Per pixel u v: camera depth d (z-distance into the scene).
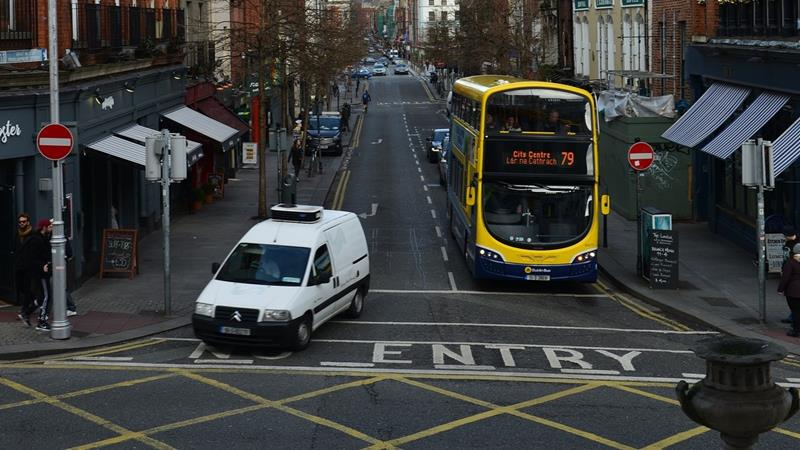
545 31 62.75
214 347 17.30
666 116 33.47
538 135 23.02
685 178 33.66
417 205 39.03
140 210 30.28
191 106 37.28
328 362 16.28
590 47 49.94
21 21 21.25
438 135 55.47
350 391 14.44
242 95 48.59
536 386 14.93
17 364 15.89
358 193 42.59
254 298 16.64
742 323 19.55
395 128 76.62
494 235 23.09
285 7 41.91
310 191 42.34
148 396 13.99
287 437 12.16
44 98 20.33
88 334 17.81
